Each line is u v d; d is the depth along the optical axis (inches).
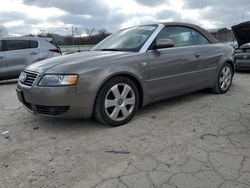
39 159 119.6
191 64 187.5
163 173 104.7
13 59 334.0
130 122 160.1
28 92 146.1
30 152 126.5
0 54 326.6
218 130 144.8
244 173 102.7
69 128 153.8
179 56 178.7
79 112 142.9
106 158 118.2
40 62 160.9
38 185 100.4
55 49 367.9
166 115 171.2
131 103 159.3
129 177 102.9
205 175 102.2
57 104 139.1
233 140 131.8
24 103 157.4
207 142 130.3
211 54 203.6
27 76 151.9
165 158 116.1
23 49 341.7
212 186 95.6
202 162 111.7
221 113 172.6
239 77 302.7
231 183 97.0
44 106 143.9
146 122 159.6
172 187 95.7
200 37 203.8
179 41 187.0
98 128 152.2
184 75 184.1
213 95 217.2
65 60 152.3
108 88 148.0
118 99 153.0
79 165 113.3
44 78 141.4
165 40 167.9
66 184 100.3
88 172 107.7
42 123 163.6
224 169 105.9
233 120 159.5
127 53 160.1
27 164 115.6
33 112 151.2
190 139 134.5
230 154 117.6
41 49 354.0
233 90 235.3
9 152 127.1
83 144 132.8
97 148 128.0
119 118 155.1
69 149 128.0
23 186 100.1
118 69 149.4
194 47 192.4
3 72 330.3
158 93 171.8
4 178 105.4
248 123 154.3
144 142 132.6
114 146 129.3
